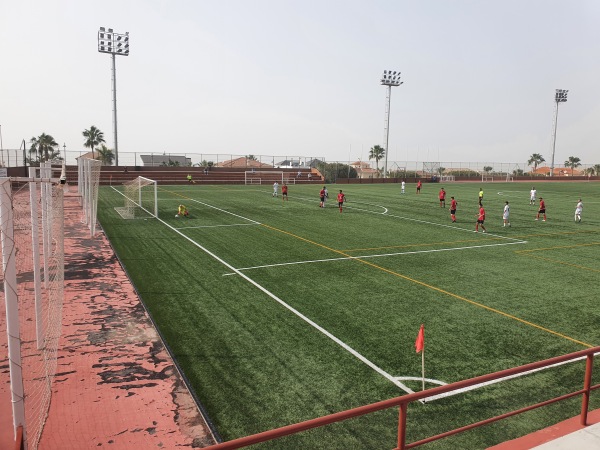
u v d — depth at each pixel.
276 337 10.23
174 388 7.81
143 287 13.74
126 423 6.71
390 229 25.75
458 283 14.98
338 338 10.26
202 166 74.56
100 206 33.66
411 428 6.90
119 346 9.44
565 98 94.00
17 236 14.80
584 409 6.06
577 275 16.30
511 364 9.16
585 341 10.42
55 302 10.53
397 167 88.31
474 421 7.15
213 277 15.03
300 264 17.09
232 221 27.66
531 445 5.59
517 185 74.94
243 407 7.36
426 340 10.26
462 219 30.44
